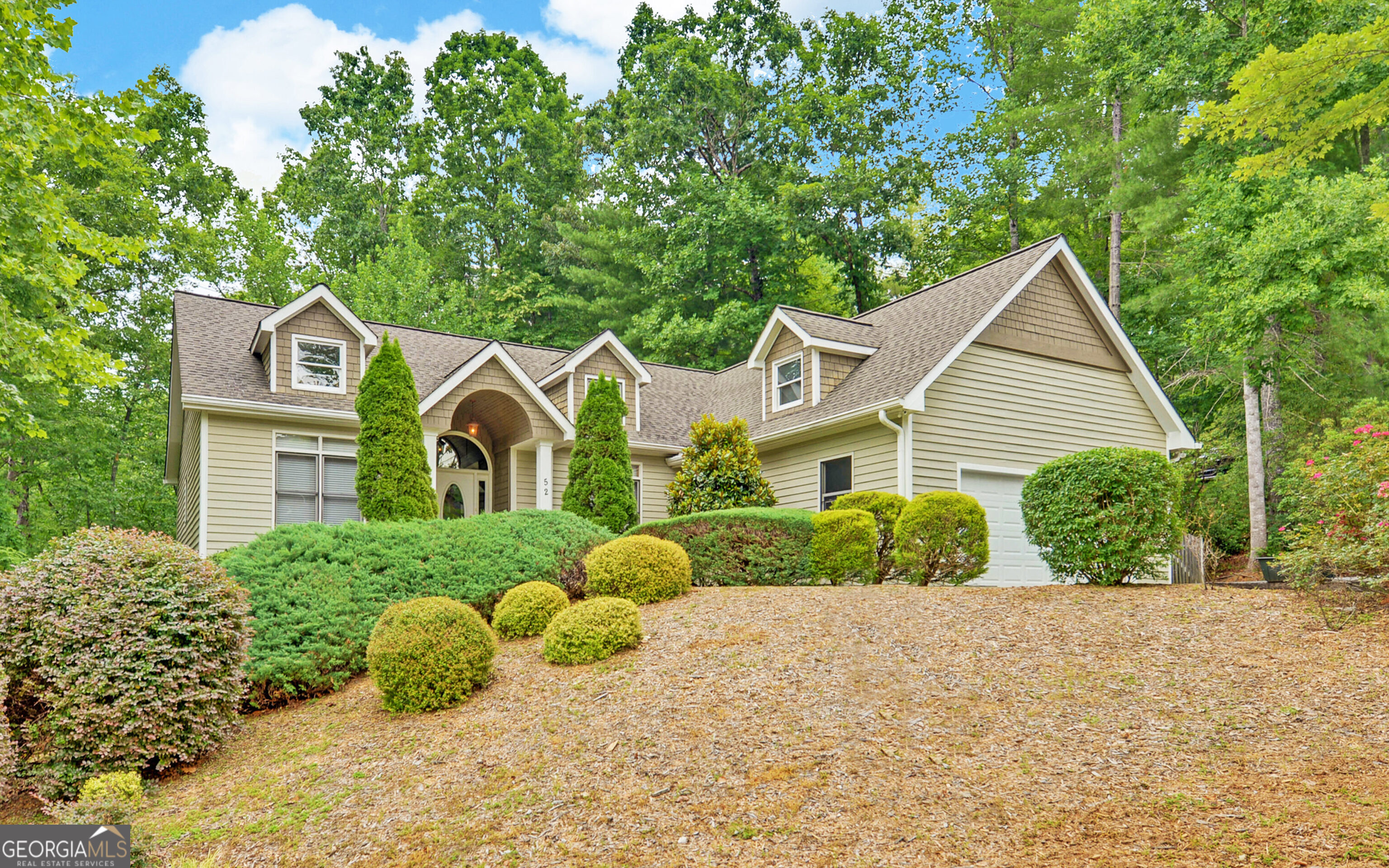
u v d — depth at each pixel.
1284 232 15.74
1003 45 30.83
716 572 12.36
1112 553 9.75
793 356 17.55
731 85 33.78
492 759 6.78
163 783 7.17
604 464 15.86
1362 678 6.43
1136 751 5.73
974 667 7.53
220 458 14.88
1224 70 17.94
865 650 8.12
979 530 11.36
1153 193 22.47
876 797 5.43
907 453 14.31
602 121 39.25
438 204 40.00
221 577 8.14
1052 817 4.96
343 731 7.92
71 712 6.99
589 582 11.16
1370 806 4.63
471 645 8.39
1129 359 17.25
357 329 16.61
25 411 13.82
